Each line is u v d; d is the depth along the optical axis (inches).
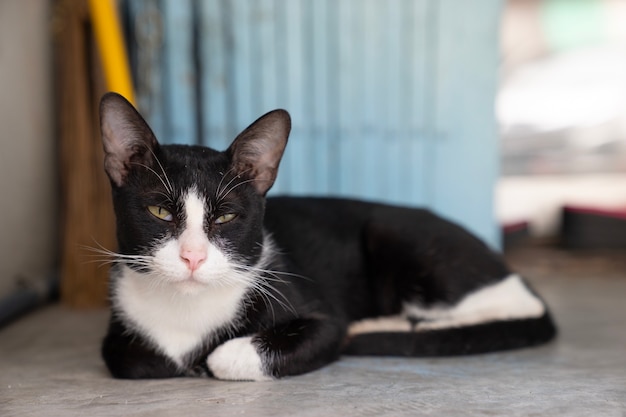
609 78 57.2
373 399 29.2
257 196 31.8
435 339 33.5
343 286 35.4
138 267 30.7
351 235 36.1
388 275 35.7
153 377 31.5
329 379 31.0
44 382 31.3
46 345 36.1
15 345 36.1
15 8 41.5
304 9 44.5
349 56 45.0
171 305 31.3
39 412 28.5
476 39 45.3
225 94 44.5
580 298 43.5
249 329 31.9
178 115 44.3
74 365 33.3
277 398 29.3
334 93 45.3
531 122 57.8
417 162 46.0
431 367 32.4
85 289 42.1
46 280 43.2
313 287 33.4
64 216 43.7
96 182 42.1
